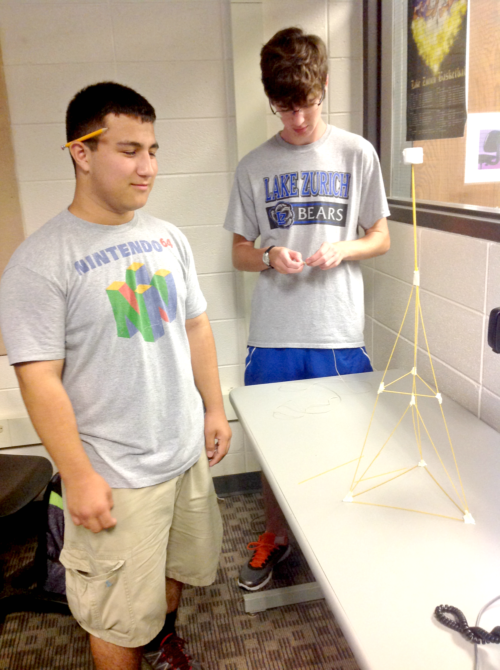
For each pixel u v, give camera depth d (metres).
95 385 1.15
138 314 1.15
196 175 2.25
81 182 1.13
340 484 1.11
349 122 2.28
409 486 1.09
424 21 1.80
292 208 1.72
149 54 2.10
